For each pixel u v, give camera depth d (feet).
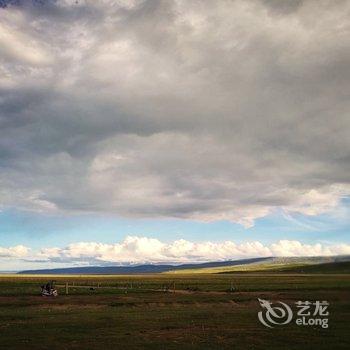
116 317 117.91
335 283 295.07
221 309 139.74
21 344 81.76
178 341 85.71
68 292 210.38
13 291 211.41
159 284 322.14
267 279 411.34
